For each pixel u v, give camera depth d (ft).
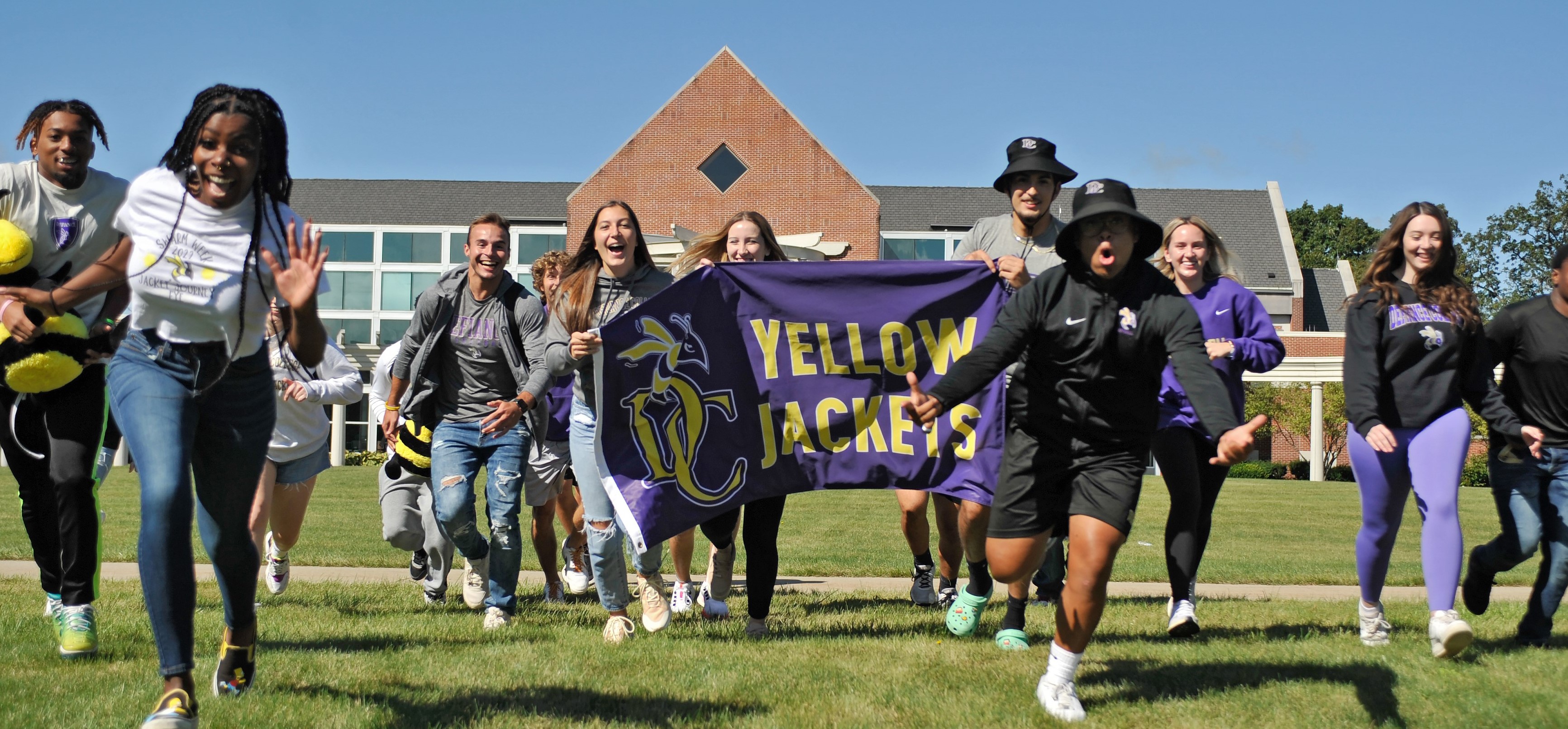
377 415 23.84
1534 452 16.58
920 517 23.68
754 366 19.22
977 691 14.33
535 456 23.97
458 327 19.97
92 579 15.87
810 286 19.29
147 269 11.50
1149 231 13.26
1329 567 34.12
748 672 15.40
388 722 12.41
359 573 30.35
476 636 18.60
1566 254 16.89
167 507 11.34
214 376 11.80
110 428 17.61
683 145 123.34
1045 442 13.83
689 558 23.47
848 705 13.55
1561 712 13.28
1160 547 41.57
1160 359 13.23
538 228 169.78
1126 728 12.83
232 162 11.38
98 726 11.99
